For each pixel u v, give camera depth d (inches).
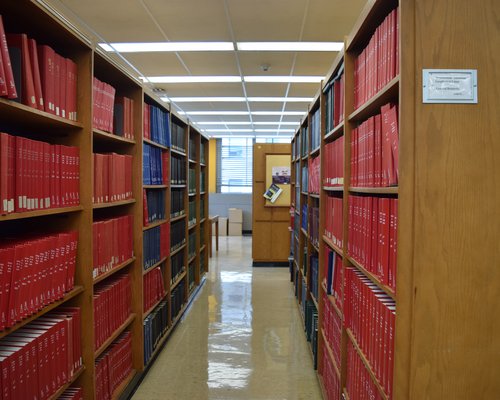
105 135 86.5
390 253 52.1
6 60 52.1
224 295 205.5
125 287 105.0
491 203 43.3
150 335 119.9
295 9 154.9
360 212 68.6
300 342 142.3
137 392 106.1
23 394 57.1
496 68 43.2
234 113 370.3
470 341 43.8
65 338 70.4
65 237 71.3
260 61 218.7
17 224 77.1
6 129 72.8
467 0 43.0
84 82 76.8
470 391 43.8
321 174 111.0
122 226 100.8
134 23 168.4
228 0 147.6
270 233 281.3
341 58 84.7
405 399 44.2
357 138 73.5
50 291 65.9
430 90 42.9
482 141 43.2
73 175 74.6
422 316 43.8
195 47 198.1
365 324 63.6
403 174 43.4
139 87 109.5
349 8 154.1
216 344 140.3
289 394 106.0
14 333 62.8
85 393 78.9
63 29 67.7
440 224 43.4
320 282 111.7
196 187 217.8
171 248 151.7
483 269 43.5
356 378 70.5
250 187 525.7
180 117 165.9
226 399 103.1
